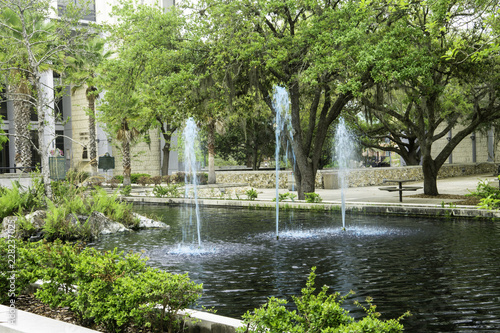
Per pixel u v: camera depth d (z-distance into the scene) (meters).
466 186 28.45
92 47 32.00
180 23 21.06
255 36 19.42
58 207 15.18
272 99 23.14
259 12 20.31
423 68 17.05
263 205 20.86
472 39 17.42
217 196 26.91
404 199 21.33
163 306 4.62
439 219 15.94
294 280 8.23
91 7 47.56
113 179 36.06
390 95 21.84
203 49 21.05
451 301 6.73
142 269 5.48
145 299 4.66
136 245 12.59
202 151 47.16
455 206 16.39
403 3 12.10
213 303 6.93
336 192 27.34
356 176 32.44
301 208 19.83
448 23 15.19
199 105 22.05
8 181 22.30
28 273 6.10
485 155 46.59
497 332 5.48
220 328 4.51
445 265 9.00
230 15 20.00
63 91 19.14
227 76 20.75
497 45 9.63
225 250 11.33
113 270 5.18
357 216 17.41
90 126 39.38
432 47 18.98
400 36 18.03
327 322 3.78
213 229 15.14
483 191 15.44
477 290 7.24
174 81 19.92
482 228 13.52
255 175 35.78
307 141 22.81
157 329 4.73
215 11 20.19
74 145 51.53
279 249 11.27
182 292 4.60
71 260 5.56
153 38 20.73
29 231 14.29
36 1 18.73
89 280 5.12
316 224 15.55
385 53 17.08
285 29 22.28
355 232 13.52
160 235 14.34
